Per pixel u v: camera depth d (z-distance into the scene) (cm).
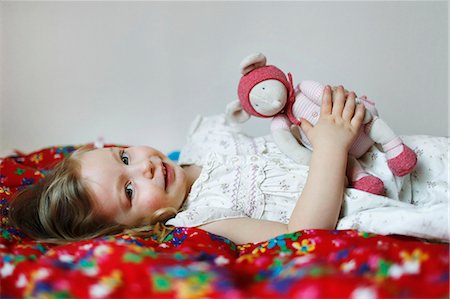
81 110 212
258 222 108
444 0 181
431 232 93
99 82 210
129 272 69
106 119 211
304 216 99
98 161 120
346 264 71
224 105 204
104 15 206
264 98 105
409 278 63
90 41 208
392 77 187
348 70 191
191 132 155
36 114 212
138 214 118
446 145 116
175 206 121
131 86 209
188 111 207
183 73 205
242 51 200
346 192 105
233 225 109
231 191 118
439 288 59
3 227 113
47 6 207
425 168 114
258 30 198
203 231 103
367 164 113
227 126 148
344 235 88
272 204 115
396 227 94
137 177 119
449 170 112
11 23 209
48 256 82
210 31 201
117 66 208
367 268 68
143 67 207
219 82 203
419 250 69
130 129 211
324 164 101
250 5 197
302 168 117
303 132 111
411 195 113
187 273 66
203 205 118
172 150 209
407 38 185
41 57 210
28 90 212
